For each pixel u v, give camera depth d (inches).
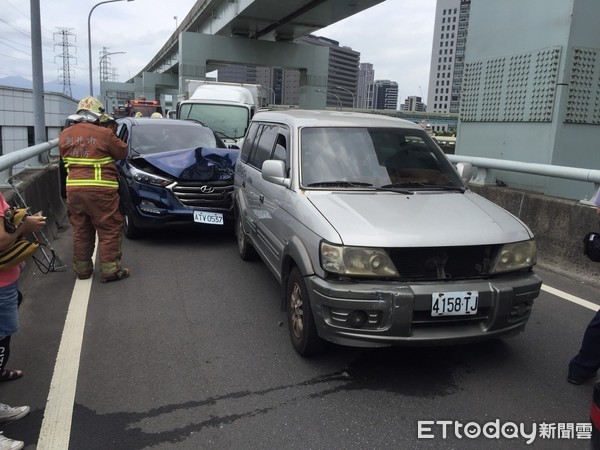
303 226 151.9
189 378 145.1
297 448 115.6
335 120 196.9
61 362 153.6
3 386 139.9
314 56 1449.3
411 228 138.4
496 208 162.2
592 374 142.7
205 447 115.4
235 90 599.5
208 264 255.9
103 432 120.5
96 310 193.9
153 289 218.1
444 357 159.5
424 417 128.3
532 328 181.3
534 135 291.4
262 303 203.3
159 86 2753.4
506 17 305.1
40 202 289.6
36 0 386.6
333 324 136.1
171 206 282.5
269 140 220.5
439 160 191.5
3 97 1184.8
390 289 131.0
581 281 232.4
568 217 242.4
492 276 140.1
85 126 216.2
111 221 222.1
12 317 120.4
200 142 335.9
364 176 174.1
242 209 247.3
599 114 283.1
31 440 117.7
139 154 310.5
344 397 136.3
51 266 230.7
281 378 145.6
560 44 271.9
